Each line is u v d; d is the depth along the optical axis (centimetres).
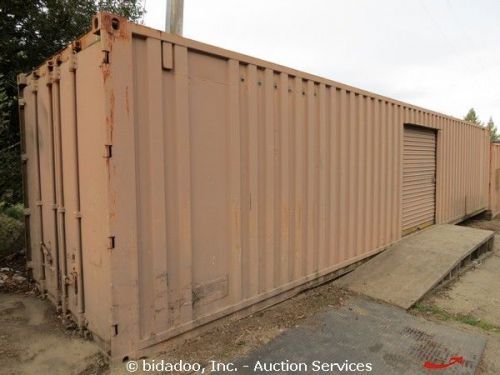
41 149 377
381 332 344
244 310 358
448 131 819
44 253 383
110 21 247
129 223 263
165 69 280
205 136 312
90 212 279
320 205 444
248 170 350
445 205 818
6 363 268
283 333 333
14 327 321
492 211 1151
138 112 267
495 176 1162
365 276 485
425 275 483
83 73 275
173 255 293
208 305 322
